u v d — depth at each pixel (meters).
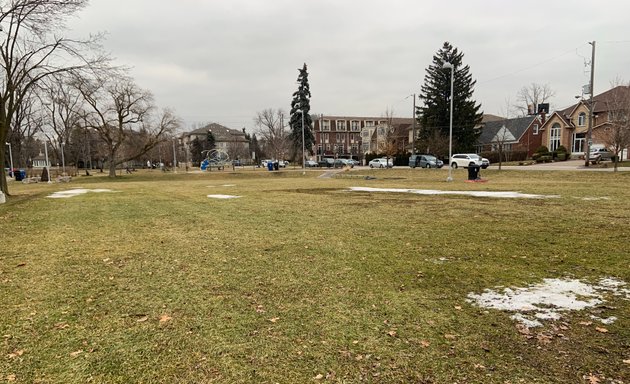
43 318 3.94
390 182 25.77
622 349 3.18
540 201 12.67
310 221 9.72
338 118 101.75
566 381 2.75
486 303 4.22
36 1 17.28
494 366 2.96
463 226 8.59
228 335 3.53
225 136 119.50
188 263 5.96
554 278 4.96
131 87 42.69
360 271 5.44
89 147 70.06
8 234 8.45
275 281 5.05
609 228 7.87
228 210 11.99
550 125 54.84
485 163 37.88
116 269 5.68
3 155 18.06
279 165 63.94
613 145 29.67
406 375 2.87
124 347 3.33
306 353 3.21
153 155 86.06
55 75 19.16
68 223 9.87
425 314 3.96
